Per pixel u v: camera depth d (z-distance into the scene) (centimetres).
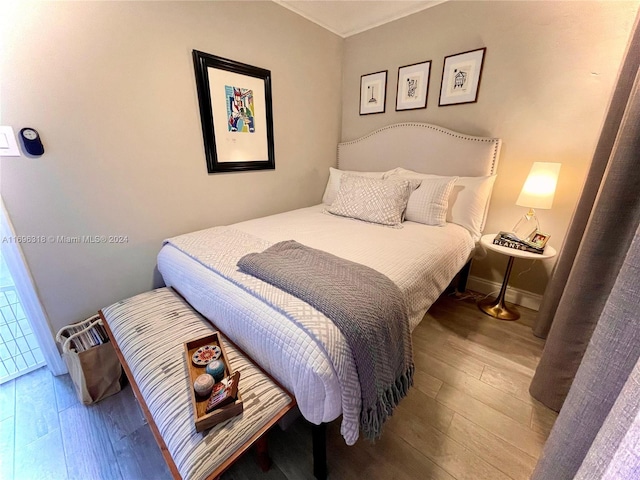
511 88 195
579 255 117
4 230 127
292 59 233
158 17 156
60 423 126
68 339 135
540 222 202
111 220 159
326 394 81
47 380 150
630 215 99
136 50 151
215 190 205
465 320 201
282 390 94
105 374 137
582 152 179
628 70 117
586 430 52
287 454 111
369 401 92
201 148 191
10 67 118
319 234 175
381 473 104
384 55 252
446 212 204
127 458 112
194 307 138
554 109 183
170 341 112
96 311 163
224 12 183
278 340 89
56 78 129
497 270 229
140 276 177
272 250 135
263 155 229
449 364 159
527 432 120
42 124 129
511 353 168
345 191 224
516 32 186
